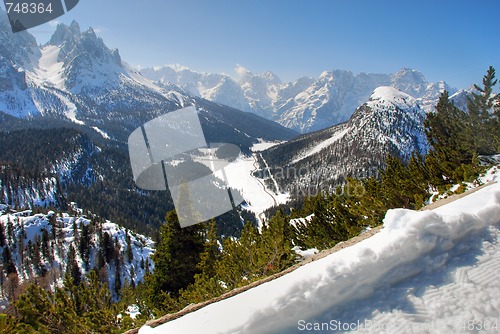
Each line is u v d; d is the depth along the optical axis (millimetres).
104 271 71375
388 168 14555
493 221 4258
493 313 3010
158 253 15141
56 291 9398
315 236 13578
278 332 3215
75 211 115375
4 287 53562
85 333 8617
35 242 79500
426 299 3309
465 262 3691
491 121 14648
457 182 11867
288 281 3801
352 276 3553
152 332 3590
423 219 3969
